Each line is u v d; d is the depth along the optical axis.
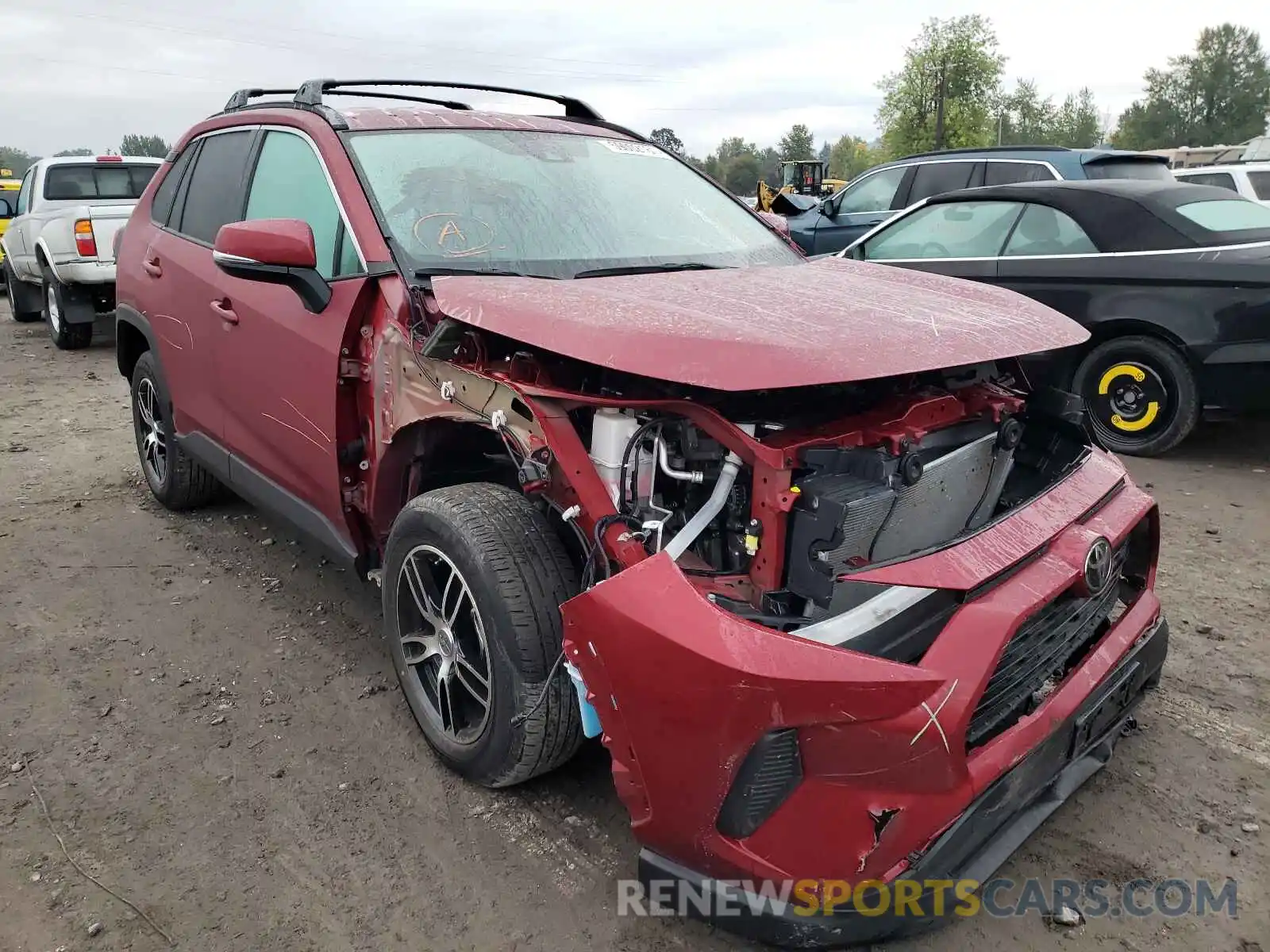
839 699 1.86
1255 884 2.42
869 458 2.22
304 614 3.89
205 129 4.36
